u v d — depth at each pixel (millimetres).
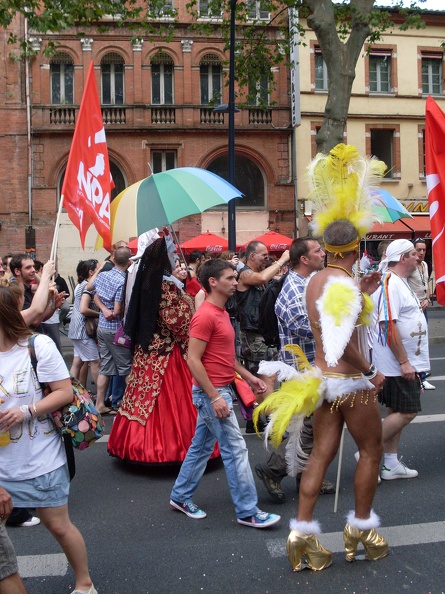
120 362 7859
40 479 3240
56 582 3832
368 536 3928
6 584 2785
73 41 25812
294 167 27031
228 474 4570
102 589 3717
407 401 5297
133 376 5910
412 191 28109
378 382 3717
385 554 3994
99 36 25828
